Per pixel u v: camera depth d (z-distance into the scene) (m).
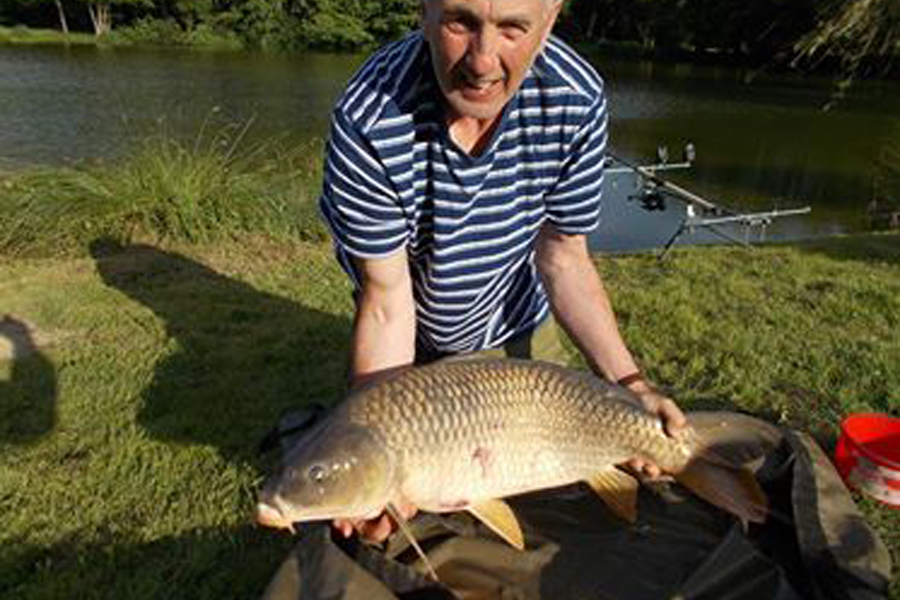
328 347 4.29
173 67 27.72
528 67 1.76
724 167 16.02
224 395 3.73
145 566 2.67
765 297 5.20
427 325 2.46
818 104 25.00
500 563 2.37
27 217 6.08
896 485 2.91
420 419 1.93
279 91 22.77
